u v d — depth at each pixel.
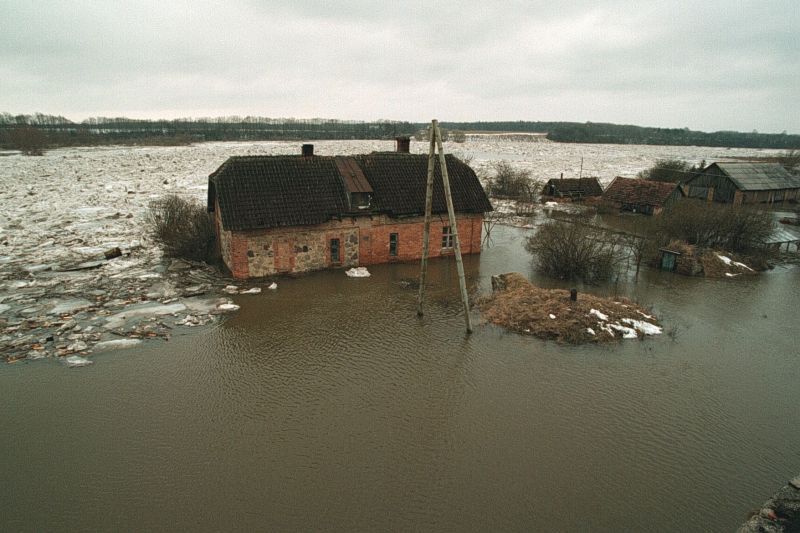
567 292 22.69
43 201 45.25
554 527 10.47
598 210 50.16
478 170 78.50
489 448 12.97
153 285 23.86
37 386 15.23
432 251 30.77
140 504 10.77
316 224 26.17
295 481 11.57
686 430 13.95
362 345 18.66
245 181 25.73
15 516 10.39
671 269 29.94
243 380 15.95
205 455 12.39
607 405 15.09
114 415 13.94
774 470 12.41
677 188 47.94
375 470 12.03
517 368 17.22
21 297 21.81
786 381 16.77
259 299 22.91
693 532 10.46
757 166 55.88
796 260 33.75
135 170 71.38
